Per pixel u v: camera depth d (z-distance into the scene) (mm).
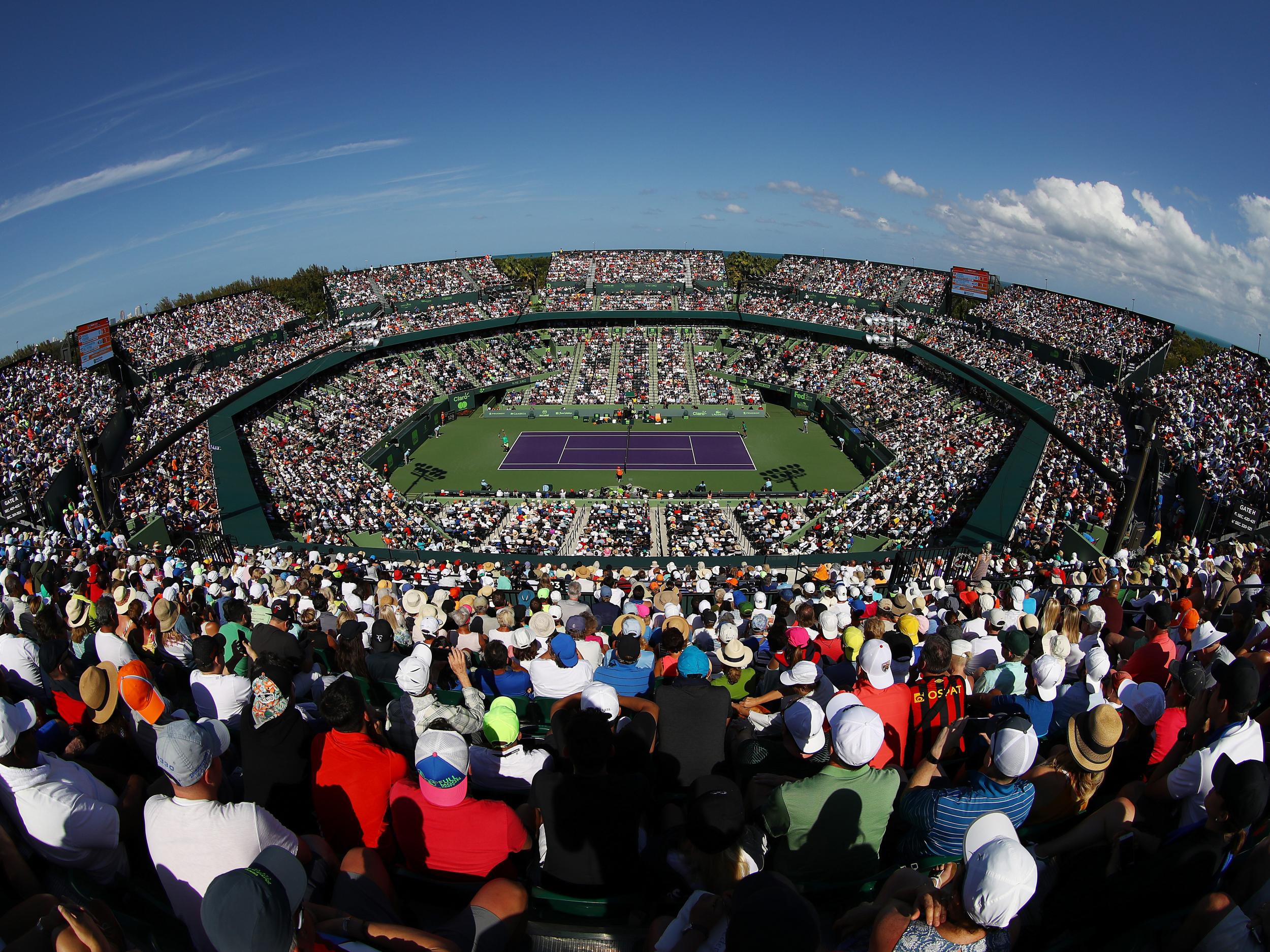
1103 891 5500
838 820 5957
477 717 8961
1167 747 8180
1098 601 16812
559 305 106062
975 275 84312
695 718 8023
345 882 5492
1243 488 35625
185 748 4926
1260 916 4660
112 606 11664
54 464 40938
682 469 72062
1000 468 49812
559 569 34656
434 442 80938
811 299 101438
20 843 5797
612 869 6082
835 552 47500
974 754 8133
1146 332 64125
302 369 74625
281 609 15414
